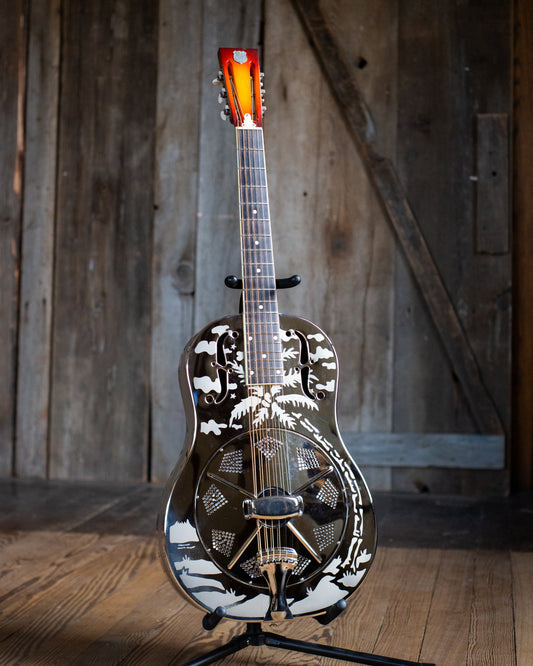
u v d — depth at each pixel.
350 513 1.50
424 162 3.34
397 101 3.35
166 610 1.85
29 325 3.58
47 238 3.56
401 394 3.37
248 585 1.44
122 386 3.52
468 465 3.29
